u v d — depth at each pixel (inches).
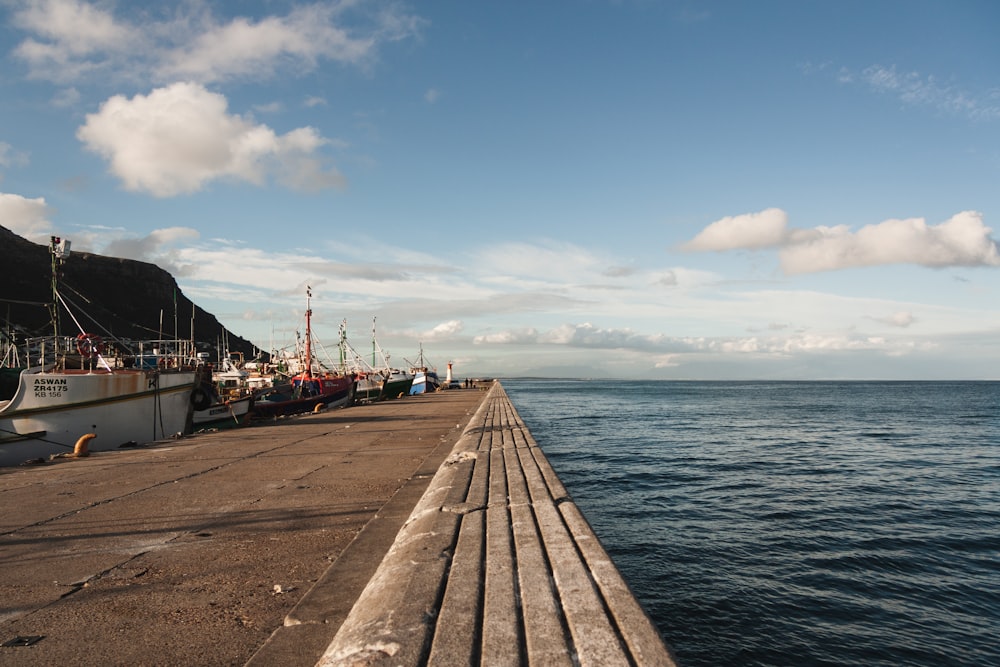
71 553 197.5
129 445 567.5
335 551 197.3
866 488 628.1
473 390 3491.6
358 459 434.0
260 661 112.0
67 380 579.8
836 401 3070.9
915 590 327.3
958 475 713.0
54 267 666.2
